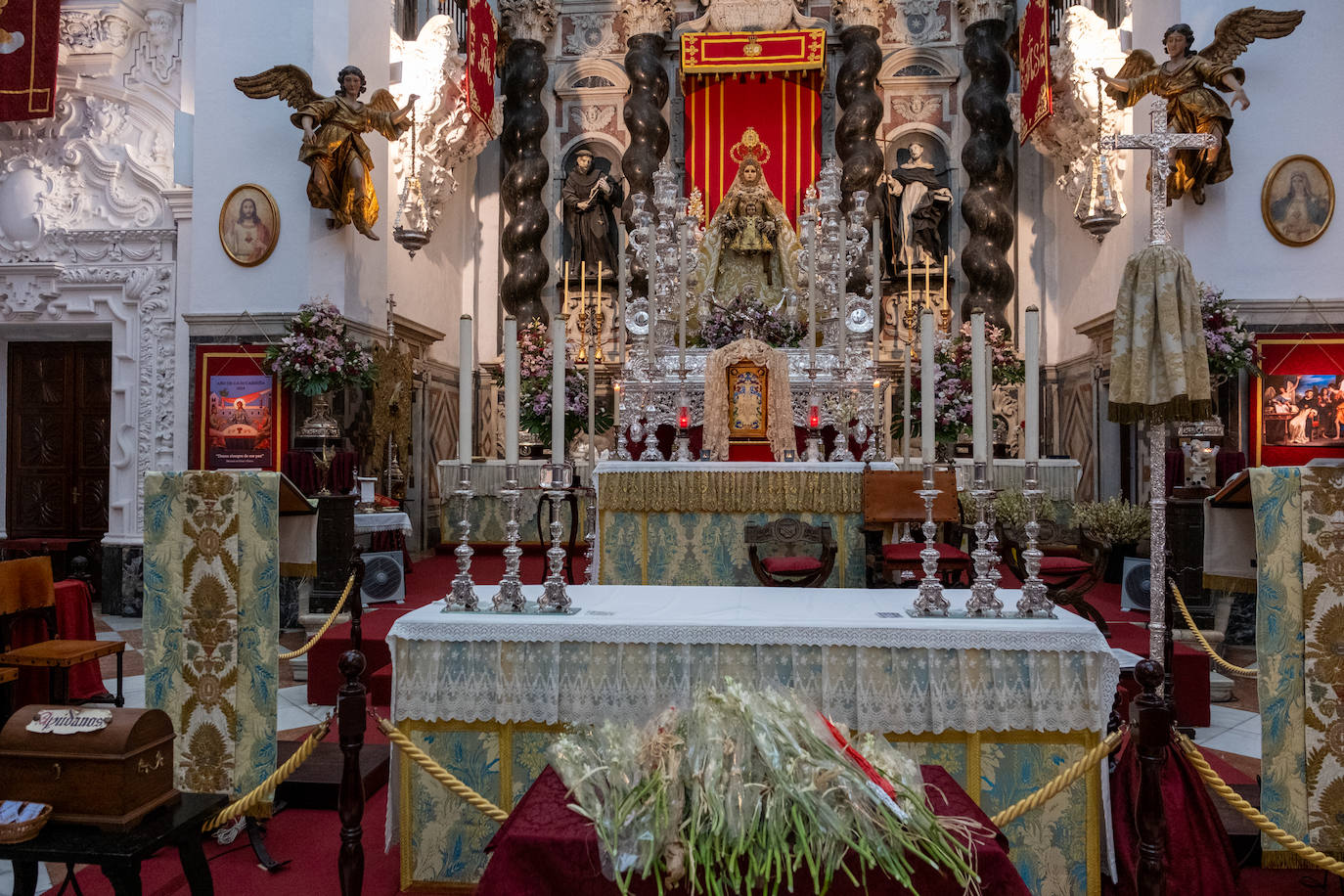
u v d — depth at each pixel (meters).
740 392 8.01
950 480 6.18
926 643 3.64
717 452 7.85
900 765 2.75
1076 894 3.61
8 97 10.86
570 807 2.63
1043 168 13.77
